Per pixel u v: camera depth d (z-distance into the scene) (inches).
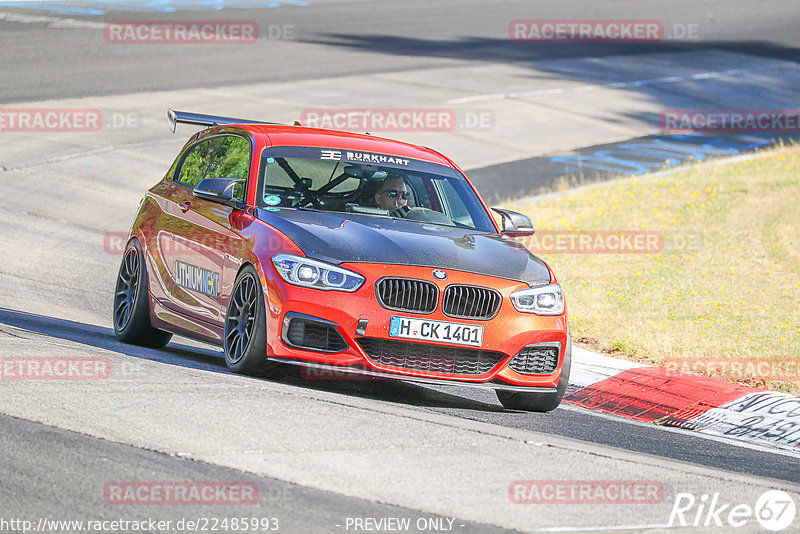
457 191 1206.9
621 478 779.4
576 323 1561.3
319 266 973.2
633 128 3887.8
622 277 1909.4
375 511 636.7
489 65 4793.3
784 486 847.1
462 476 727.7
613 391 1232.2
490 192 2817.4
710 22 6496.1
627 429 1057.5
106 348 1142.3
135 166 2741.1
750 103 4530.0
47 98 3297.2
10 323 1247.5
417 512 642.2
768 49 5782.5
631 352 1416.1
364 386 1101.7
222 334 1071.6
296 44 4790.8
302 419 827.4
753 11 6953.7
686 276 1914.4
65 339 1168.8
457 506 661.9
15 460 673.0
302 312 964.6
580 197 2711.6
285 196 1101.1
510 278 1028.5
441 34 5497.1
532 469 770.8
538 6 6653.5
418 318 974.4
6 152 2714.1
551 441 892.0
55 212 2276.1
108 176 2625.5
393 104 3816.4
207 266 1107.3
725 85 4842.5
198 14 5300.2
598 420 1089.4
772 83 4958.2
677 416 1173.7
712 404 1181.1
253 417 817.5
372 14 5940.0
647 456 908.6
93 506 608.1
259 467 698.8
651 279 1887.3
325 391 984.3
